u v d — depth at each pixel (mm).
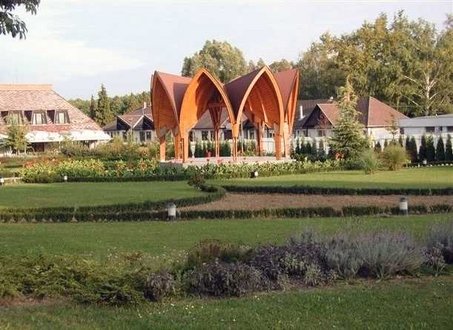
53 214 17875
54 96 64875
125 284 8008
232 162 37281
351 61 74188
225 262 9195
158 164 38125
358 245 9609
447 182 27344
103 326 7008
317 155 44000
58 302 8125
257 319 7199
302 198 22062
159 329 6879
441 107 71500
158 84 39406
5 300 8133
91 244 13055
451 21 73688
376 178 30703
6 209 18297
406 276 9406
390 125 55000
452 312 7391
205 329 6863
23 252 11570
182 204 20156
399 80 70438
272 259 9219
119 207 18797
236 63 101375
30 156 51531
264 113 41438
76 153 50969
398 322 7031
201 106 39781
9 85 63156
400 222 15750
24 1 8586
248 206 19953
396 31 74438
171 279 8289
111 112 99000
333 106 62094
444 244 10375
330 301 7957
